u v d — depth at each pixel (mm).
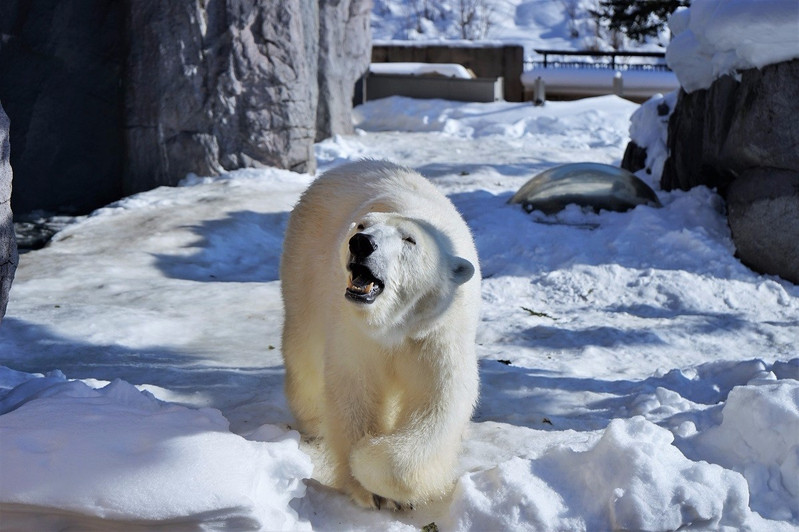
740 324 7426
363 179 4367
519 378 5648
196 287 8406
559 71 29891
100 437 3371
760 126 8750
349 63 21375
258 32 13641
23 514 3158
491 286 8672
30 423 3492
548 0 56438
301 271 4348
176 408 3840
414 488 3621
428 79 24531
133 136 13375
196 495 3125
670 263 9039
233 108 13617
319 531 3510
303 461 3479
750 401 3984
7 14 12023
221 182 13180
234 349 6418
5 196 4750
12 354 5988
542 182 10930
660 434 3838
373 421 3779
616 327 7371
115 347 6273
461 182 14391
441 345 3646
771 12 8273
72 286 8234
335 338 3713
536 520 3426
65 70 12789
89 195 13500
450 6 56125
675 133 11234
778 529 3469
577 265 8977
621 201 10461
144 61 13148
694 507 3383
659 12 31797
